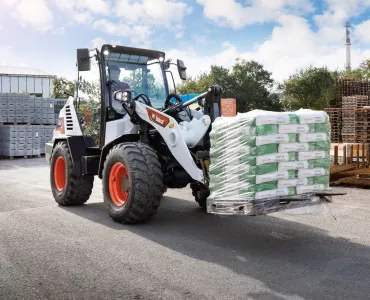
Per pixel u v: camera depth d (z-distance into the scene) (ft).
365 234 17.19
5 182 33.63
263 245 15.84
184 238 16.78
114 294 11.26
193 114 21.04
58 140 24.85
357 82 66.95
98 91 21.40
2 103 60.13
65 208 22.72
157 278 12.38
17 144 59.41
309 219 19.79
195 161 18.47
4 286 11.83
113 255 14.49
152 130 20.01
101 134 21.09
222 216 20.83
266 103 110.11
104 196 19.74
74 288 11.66
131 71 21.85
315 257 14.35
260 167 14.55
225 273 12.81
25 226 18.45
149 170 18.21
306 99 98.22
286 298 10.99
